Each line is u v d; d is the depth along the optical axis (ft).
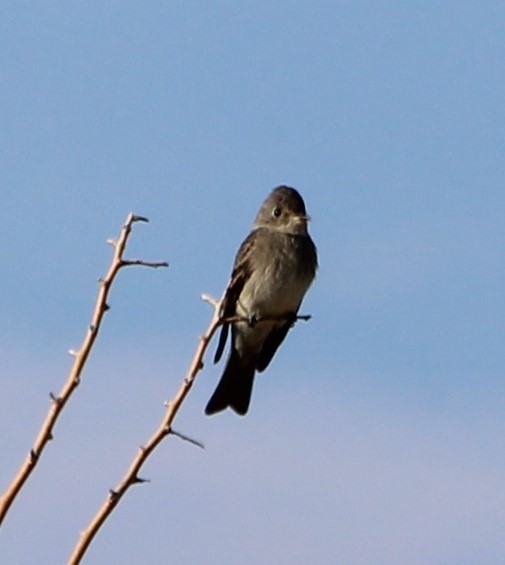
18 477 18.98
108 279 20.85
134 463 20.29
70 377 19.89
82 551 19.11
